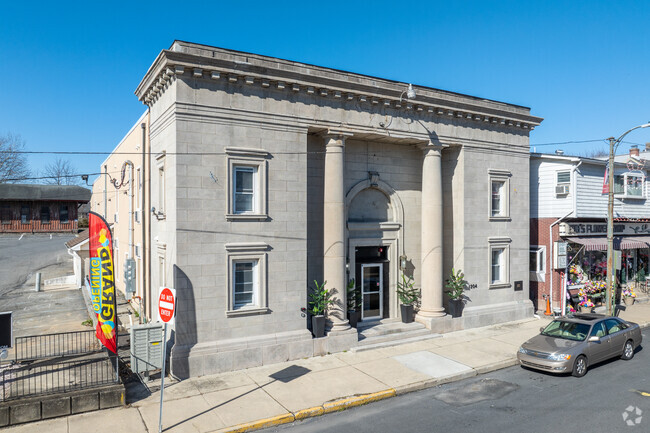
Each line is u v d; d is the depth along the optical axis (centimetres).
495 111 1902
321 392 1173
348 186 1688
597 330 1407
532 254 2202
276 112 1424
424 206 1789
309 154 1586
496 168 1952
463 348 1577
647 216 2536
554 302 2109
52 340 1443
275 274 1418
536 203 2198
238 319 1358
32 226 5353
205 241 1309
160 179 1484
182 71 1268
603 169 2250
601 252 2414
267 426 1009
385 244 1791
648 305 2375
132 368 1207
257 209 1402
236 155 1354
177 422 997
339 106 1545
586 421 999
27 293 2431
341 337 1523
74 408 1024
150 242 1647
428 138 1744
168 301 925
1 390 1030
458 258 1861
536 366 1321
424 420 1028
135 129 1977
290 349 1423
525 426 980
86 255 2627
